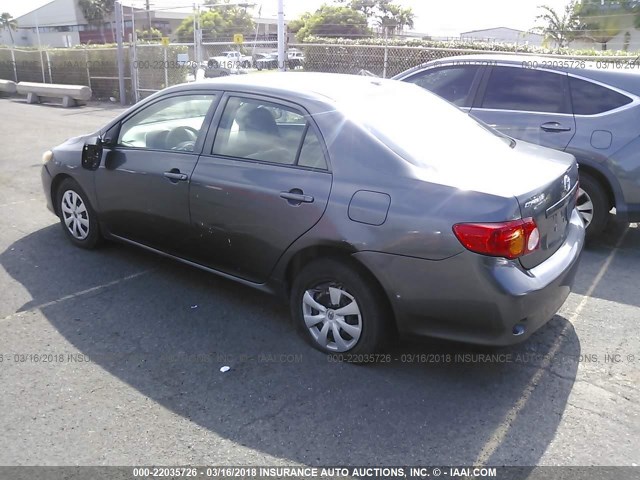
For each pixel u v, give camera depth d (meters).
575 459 2.67
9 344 3.61
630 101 5.16
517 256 2.94
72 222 5.18
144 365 3.40
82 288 4.42
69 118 14.39
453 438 2.81
